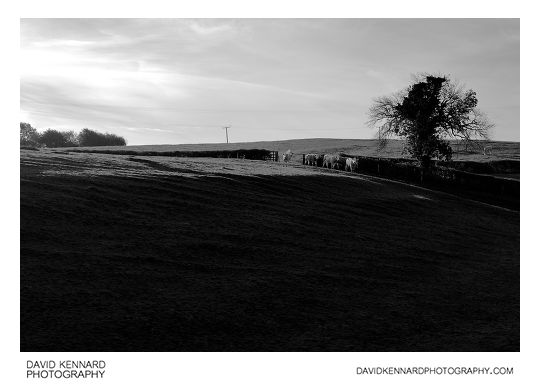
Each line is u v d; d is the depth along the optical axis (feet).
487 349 42.47
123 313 41.86
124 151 229.04
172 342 38.91
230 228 72.69
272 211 88.84
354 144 407.03
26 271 46.32
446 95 202.69
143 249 57.77
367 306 50.42
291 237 73.56
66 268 48.44
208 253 60.23
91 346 37.09
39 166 90.74
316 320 45.68
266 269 57.72
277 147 393.50
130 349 37.45
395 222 99.66
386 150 350.84
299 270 58.95
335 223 88.48
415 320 48.01
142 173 101.24
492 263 75.61
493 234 103.76
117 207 72.64
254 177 119.75
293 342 41.14
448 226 105.09
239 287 50.83
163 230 66.28
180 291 47.88
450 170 194.18
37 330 38.06
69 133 427.33
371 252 72.49
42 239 54.60
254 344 40.19
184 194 88.79
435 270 67.77
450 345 42.88
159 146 380.99
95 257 52.49
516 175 248.11
